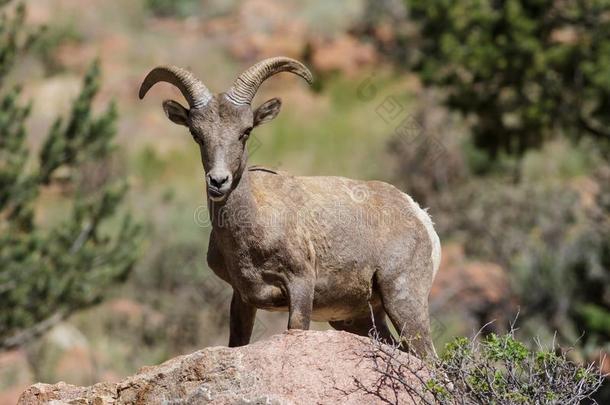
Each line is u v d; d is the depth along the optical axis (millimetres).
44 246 58938
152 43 141500
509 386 27828
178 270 79812
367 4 142500
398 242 33062
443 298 77750
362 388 27328
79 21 142625
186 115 32000
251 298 31125
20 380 67000
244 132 30719
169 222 88125
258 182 31828
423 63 83750
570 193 91000
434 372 27766
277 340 28703
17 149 58812
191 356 28828
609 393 52625
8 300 57000
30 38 64312
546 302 75500
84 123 60125
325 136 117562
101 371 68312
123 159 104062
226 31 146875
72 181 62875
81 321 74625
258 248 30594
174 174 109938
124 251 61125
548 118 76500
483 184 98250
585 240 79312
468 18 78688
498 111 80000
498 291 78250
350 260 32156
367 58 134500
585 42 76438
